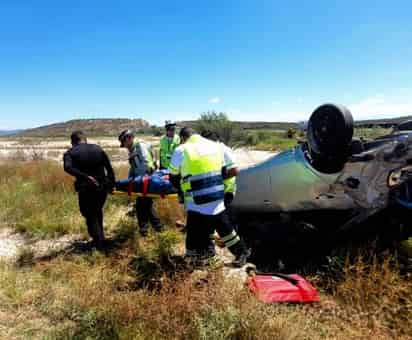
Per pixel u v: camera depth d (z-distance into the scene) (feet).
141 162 19.84
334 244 15.05
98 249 16.71
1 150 108.17
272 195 16.24
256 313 9.48
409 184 13.48
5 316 11.12
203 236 13.64
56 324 10.69
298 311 10.46
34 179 36.09
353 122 13.16
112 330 9.93
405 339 9.36
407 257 12.66
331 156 13.58
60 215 22.95
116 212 24.26
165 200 22.82
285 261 15.14
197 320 9.42
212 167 13.24
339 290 11.58
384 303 10.36
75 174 16.74
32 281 13.29
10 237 20.06
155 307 10.28
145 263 13.67
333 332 9.67
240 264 13.71
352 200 13.75
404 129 13.82
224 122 92.32
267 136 95.25
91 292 11.77
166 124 24.27
